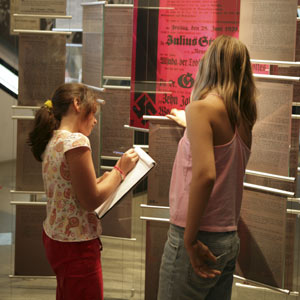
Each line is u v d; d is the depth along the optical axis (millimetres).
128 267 3055
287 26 2006
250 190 2195
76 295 1899
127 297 2830
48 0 2508
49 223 1882
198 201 1474
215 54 1607
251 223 2213
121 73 2658
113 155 2750
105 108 2707
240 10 2059
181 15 2084
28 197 3074
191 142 1510
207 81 1619
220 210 1601
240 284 2406
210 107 1526
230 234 1639
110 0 2797
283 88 2035
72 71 2906
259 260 2213
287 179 2066
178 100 2146
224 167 1580
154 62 2156
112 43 2641
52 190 1850
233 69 1596
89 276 1892
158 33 2129
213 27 2055
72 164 1791
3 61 3555
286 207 2102
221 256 1615
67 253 1863
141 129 2240
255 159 2154
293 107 2137
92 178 1816
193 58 2096
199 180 1469
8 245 3426
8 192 4711
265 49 2055
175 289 1688
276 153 2094
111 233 2779
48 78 2594
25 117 2609
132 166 1997
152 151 2186
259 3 2033
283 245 2135
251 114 1646
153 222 2254
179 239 1674
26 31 2553
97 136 2621
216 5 2041
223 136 1549
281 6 2002
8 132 5785
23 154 2645
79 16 2793
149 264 2297
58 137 1830
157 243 2271
